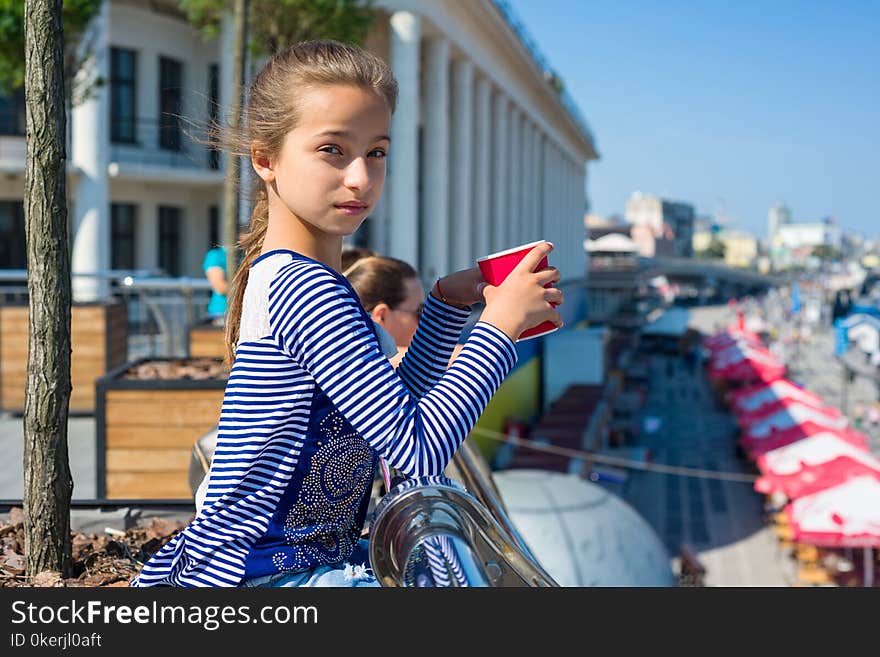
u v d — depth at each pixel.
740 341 55.41
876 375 50.34
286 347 1.38
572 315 58.22
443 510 1.37
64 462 2.42
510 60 35.47
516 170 39.41
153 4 23.94
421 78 30.77
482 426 26.73
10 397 9.62
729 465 38.81
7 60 13.00
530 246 1.45
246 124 1.49
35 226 2.35
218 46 25.16
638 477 36.66
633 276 82.44
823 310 114.31
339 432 1.46
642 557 13.36
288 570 1.49
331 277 1.39
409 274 3.02
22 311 9.64
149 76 24.39
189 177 23.42
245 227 1.63
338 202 1.42
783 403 32.03
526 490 14.49
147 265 24.34
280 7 13.62
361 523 1.63
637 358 74.88
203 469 2.42
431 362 1.77
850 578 22.08
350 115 1.40
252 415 1.41
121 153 23.75
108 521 2.84
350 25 14.25
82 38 15.16
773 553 26.53
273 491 1.45
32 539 2.40
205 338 9.21
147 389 6.19
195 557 1.49
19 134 21.50
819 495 21.83
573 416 36.31
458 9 27.36
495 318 1.40
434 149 26.84
